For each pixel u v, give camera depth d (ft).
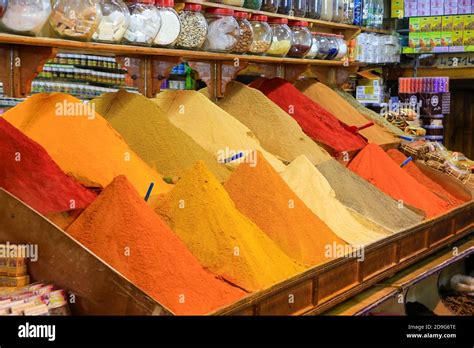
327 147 13.57
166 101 12.28
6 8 8.02
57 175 7.90
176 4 11.31
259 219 9.27
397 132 16.87
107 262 7.03
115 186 7.54
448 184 14.87
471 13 19.21
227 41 12.03
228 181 9.77
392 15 20.35
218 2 12.38
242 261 7.77
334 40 16.05
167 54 10.84
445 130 22.65
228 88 13.78
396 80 21.50
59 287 6.54
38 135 8.79
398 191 13.03
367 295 10.02
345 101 16.55
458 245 13.93
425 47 19.85
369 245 9.77
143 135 10.31
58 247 6.50
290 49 14.42
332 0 16.19
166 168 10.01
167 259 7.22
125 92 11.01
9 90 9.14
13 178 7.49
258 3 13.15
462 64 20.30
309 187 10.82
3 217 6.63
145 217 7.43
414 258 11.51
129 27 10.05
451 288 14.43
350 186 11.94
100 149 9.07
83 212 7.54
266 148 12.79
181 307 6.86
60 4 8.77
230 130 11.84
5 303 6.12
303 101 14.78
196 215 8.26
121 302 6.36
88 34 9.06
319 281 8.58
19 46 9.10
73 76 17.74
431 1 19.66
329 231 9.73
